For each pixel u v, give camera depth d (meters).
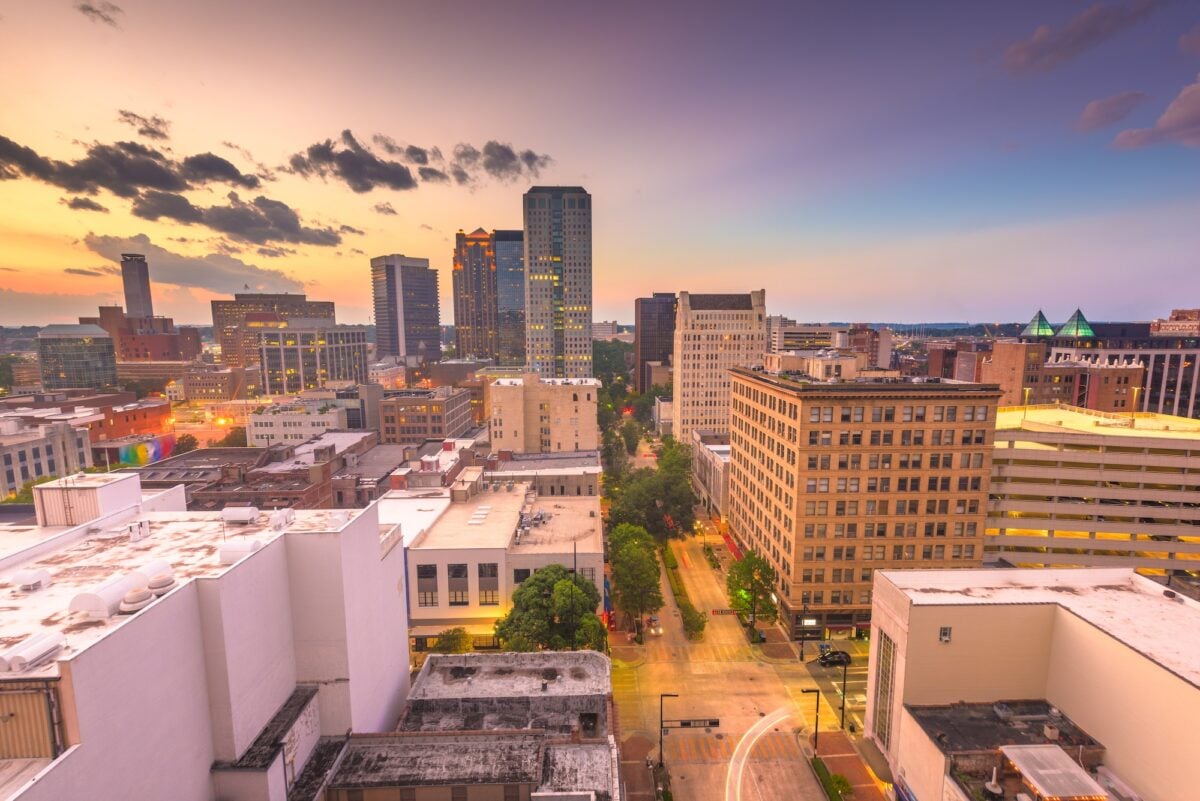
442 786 44.28
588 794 41.78
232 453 152.88
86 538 45.69
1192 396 193.12
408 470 117.69
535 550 85.25
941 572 62.72
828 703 74.12
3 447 123.50
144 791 32.12
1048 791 42.53
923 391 83.94
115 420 181.62
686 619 89.00
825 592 87.44
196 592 36.75
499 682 59.69
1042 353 164.50
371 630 52.19
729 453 136.62
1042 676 56.78
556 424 153.50
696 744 66.88
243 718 39.44
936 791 49.88
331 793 44.25
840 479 85.31
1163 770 44.66
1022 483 93.38
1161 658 47.28
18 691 27.41
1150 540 93.44
